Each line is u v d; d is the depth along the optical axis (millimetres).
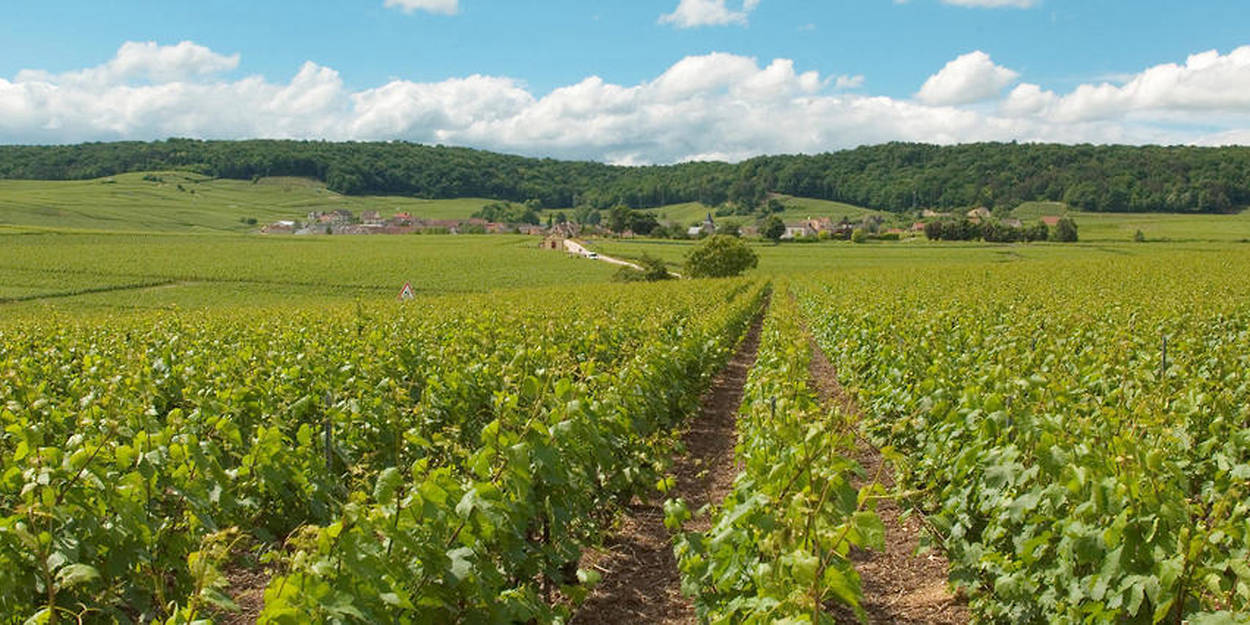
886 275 47094
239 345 13602
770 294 50906
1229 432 6750
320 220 161250
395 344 11953
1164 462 4785
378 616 3795
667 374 10234
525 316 17828
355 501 4137
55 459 4965
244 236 108312
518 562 5301
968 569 5809
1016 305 20547
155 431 6305
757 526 4594
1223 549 4512
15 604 4008
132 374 8742
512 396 6211
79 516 4555
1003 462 5375
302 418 8602
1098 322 15477
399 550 4070
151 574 4957
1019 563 5008
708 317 16969
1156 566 3973
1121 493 4172
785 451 5379
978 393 6875
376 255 86750
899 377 10078
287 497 6340
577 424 5859
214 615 5699
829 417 5484
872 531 3910
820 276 52875
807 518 4125
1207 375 9383
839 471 4574
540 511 6133
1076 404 6797
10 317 43719
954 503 6000
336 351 12102
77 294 55594
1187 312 16469
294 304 50938
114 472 4953
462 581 4246
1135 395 7898
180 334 16172
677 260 93000
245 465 5914
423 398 8414
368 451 7734
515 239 116812
